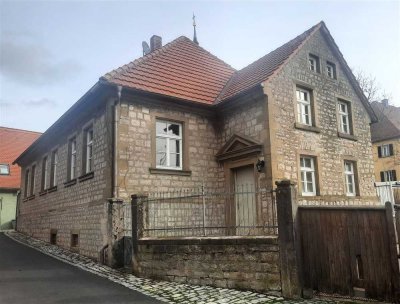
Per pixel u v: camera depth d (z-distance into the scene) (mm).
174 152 13602
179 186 13086
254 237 7930
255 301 7074
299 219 7684
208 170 13953
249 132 13125
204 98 14531
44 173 20297
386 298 6559
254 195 12688
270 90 12758
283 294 7398
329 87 15688
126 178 11953
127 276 9727
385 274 6617
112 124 12094
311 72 14953
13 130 36906
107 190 11883
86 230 13273
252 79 14305
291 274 7355
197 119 14094
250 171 13234
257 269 7828
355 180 16047
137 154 12352
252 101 13117
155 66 14594
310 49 15211
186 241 8922
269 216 12008
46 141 19453
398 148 39906
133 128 12438
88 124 14109
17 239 20172
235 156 13414
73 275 9852
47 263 11859
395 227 6633
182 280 8875
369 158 16984
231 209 13570
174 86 14195
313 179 14016
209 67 16812
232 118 13930
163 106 13305
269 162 12234
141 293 7863
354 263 6980
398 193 18531
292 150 13070
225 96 14602
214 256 8453
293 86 13844
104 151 12461
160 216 12273
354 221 7059
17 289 8219
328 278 7234
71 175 16047
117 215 11281
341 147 15531
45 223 18703
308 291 7355
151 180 12477
